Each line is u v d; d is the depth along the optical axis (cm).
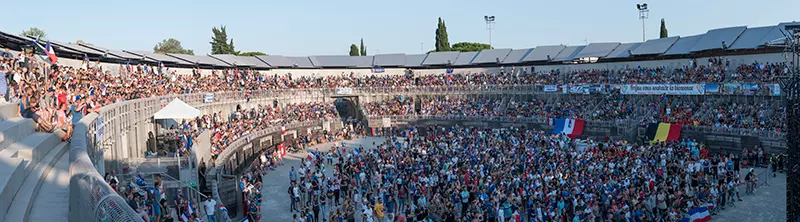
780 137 4584
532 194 3148
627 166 3806
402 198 3469
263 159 4884
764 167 4588
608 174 3450
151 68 5862
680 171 3634
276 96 7181
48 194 1525
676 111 5781
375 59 8800
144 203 1977
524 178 3456
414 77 8262
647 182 3244
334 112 7350
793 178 2658
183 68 6706
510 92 7225
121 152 3491
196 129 4491
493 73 8156
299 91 7481
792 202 2659
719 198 3394
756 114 5188
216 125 5319
